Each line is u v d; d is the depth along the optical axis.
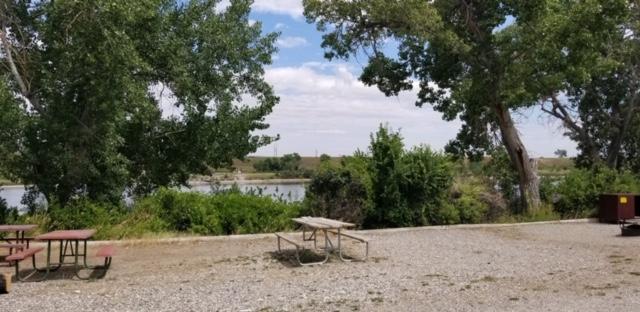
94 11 14.06
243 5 19.27
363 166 16.52
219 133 18.81
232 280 9.22
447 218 16.73
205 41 18.41
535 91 18.94
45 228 13.41
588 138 28.33
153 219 14.37
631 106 26.38
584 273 9.64
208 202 15.01
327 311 7.24
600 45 19.11
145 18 16.11
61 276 9.65
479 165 22.09
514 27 19.66
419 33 18.33
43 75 15.12
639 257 11.19
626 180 19.72
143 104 15.48
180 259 11.20
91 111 14.52
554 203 19.72
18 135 14.33
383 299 7.86
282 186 19.72
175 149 18.91
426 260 11.03
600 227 16.33
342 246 12.75
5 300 7.92
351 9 18.78
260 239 13.78
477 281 9.04
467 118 22.67
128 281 9.20
